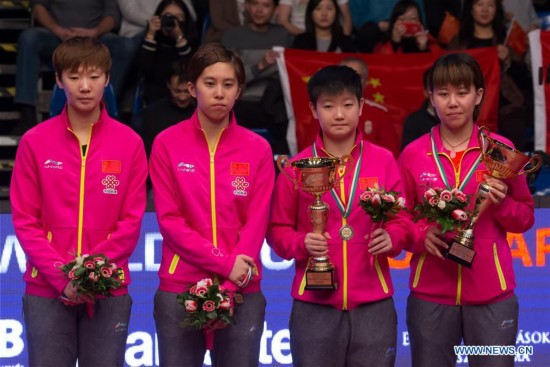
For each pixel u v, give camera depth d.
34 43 13.56
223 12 14.07
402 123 12.73
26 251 7.76
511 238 9.81
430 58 12.77
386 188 8.02
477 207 7.89
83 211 7.88
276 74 13.12
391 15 13.59
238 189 7.92
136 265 9.70
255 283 7.93
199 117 8.02
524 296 9.80
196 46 13.71
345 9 14.22
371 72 12.77
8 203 9.88
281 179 8.12
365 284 7.87
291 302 9.75
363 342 7.81
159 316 7.90
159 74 13.38
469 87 8.02
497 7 13.45
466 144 8.24
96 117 7.98
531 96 13.43
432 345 8.10
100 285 7.44
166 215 7.85
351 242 7.89
